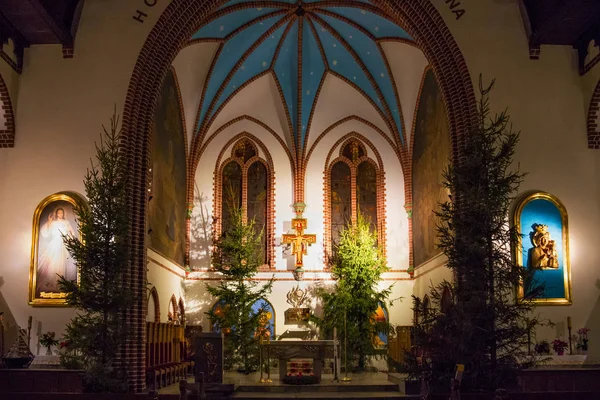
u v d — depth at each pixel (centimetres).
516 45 2138
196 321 3091
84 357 1825
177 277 2941
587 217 2038
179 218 2969
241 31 2797
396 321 3091
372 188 3259
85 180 2045
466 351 1748
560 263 2003
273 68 3077
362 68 3009
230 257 3050
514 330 1766
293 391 2114
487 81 2117
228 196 3244
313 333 3080
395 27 2619
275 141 3266
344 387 2134
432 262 2730
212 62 2878
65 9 2077
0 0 1850
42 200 2027
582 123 2094
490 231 1803
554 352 1947
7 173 2045
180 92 2839
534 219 2031
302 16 2828
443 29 2153
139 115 2102
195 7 2200
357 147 3284
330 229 3216
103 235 1842
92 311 1814
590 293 1994
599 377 1823
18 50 2089
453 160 2112
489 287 1792
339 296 2962
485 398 1747
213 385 1961
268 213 3222
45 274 1986
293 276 3150
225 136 3262
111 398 1778
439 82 2172
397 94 3056
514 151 1991
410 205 3166
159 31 2139
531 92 2109
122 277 1911
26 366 1872
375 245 3197
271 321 3105
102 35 2130
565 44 2139
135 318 1970
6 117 2055
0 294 1975
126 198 1983
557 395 1758
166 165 2653
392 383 2184
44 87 2095
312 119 3234
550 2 2061
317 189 3244
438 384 1798
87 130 2070
